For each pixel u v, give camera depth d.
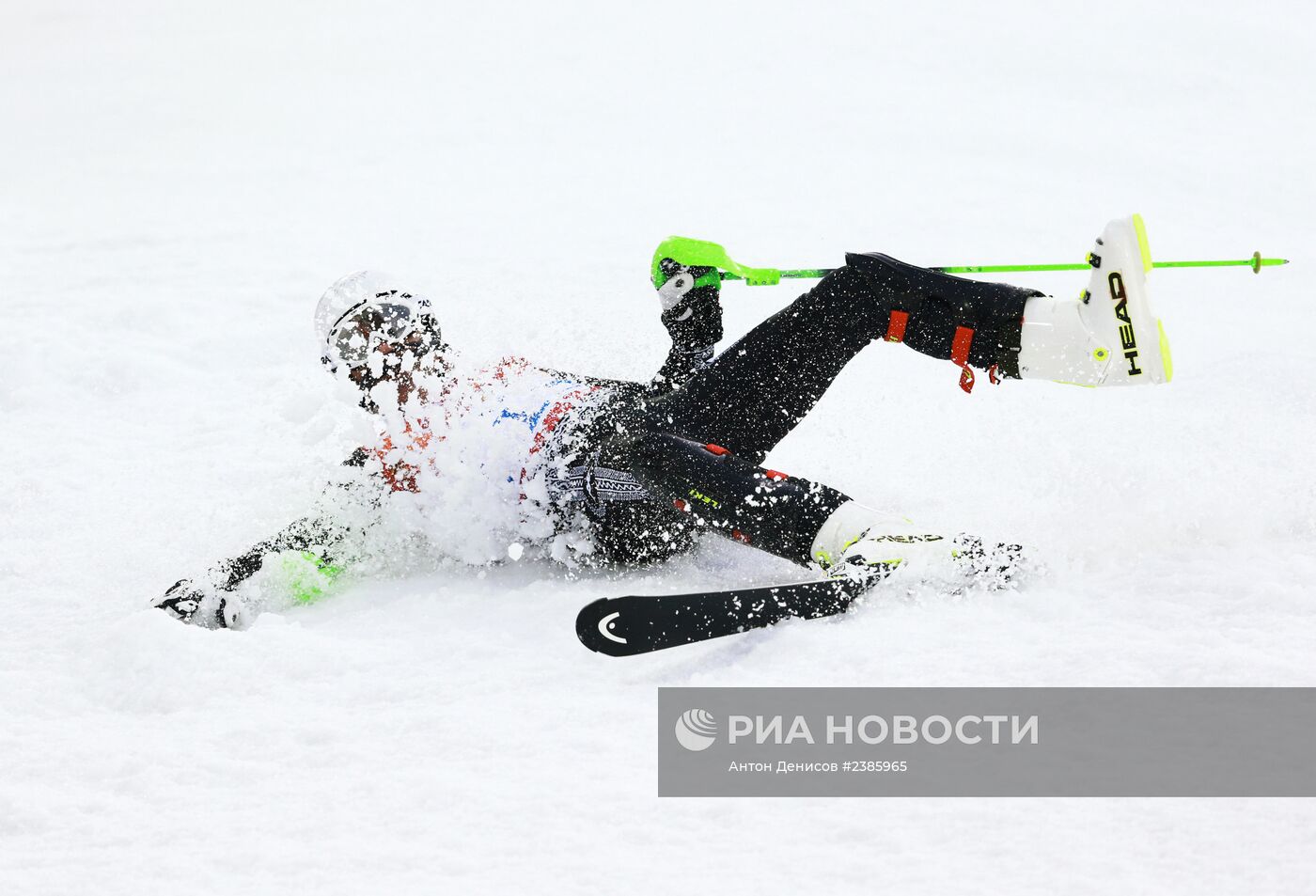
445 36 65.38
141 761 8.16
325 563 11.58
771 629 9.12
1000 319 9.80
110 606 11.41
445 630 10.20
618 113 43.50
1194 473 11.25
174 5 85.94
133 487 14.94
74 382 19.42
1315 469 11.28
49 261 28.48
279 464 15.35
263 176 38.50
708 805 6.98
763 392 10.79
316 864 6.70
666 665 9.00
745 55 51.41
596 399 11.08
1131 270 9.20
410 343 11.34
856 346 10.59
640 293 22.80
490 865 6.57
